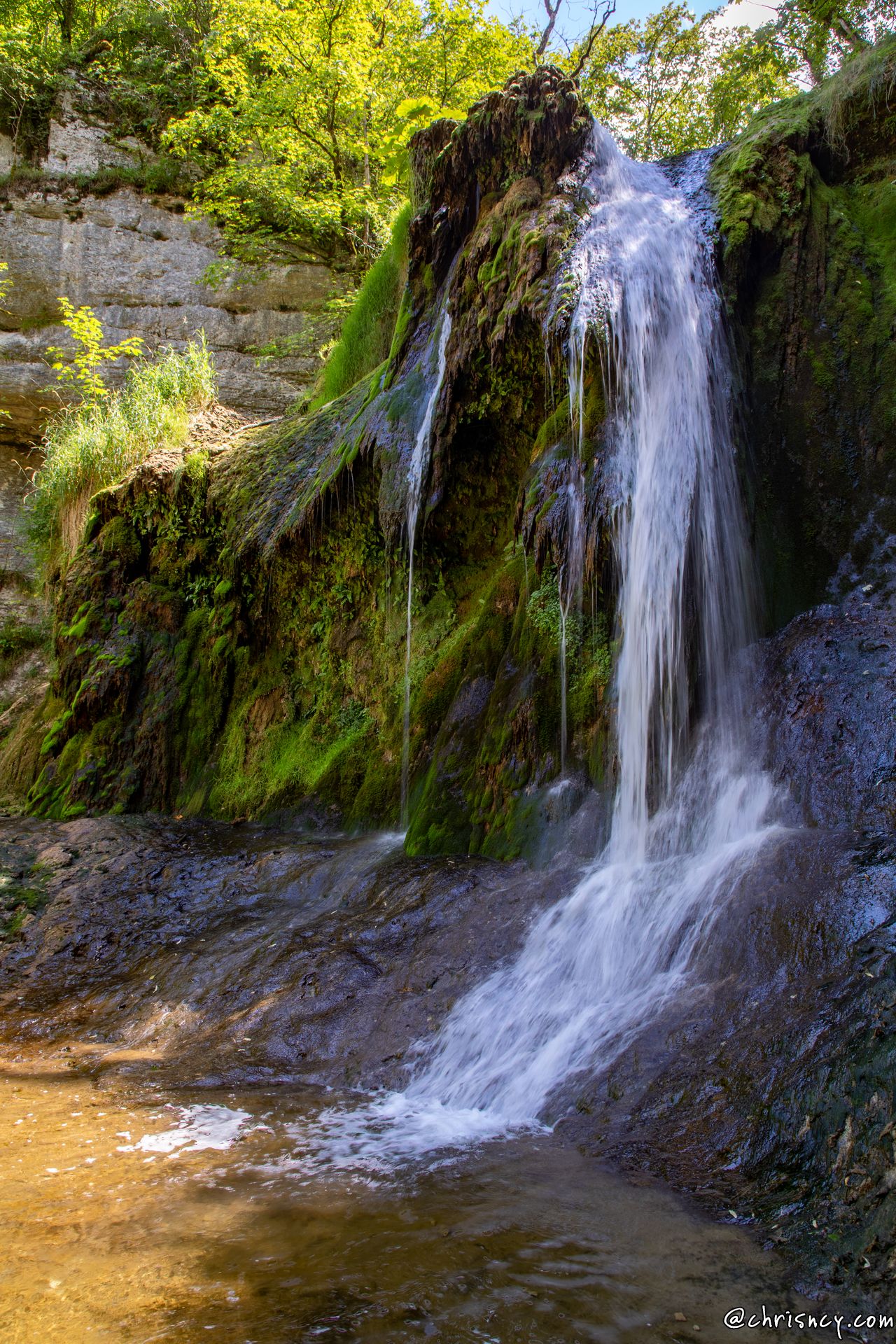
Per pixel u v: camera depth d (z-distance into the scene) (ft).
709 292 19.10
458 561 23.79
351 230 50.44
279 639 28.50
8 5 56.49
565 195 20.97
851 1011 9.12
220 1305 6.40
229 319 51.78
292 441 29.96
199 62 56.34
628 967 12.09
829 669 15.03
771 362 19.36
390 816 22.20
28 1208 8.11
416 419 23.68
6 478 53.47
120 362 50.72
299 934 15.87
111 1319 6.25
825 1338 6.04
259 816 25.81
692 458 16.65
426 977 13.51
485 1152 9.30
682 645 15.75
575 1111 9.96
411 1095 11.27
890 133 21.39
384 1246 7.26
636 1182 8.34
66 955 18.03
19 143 52.11
